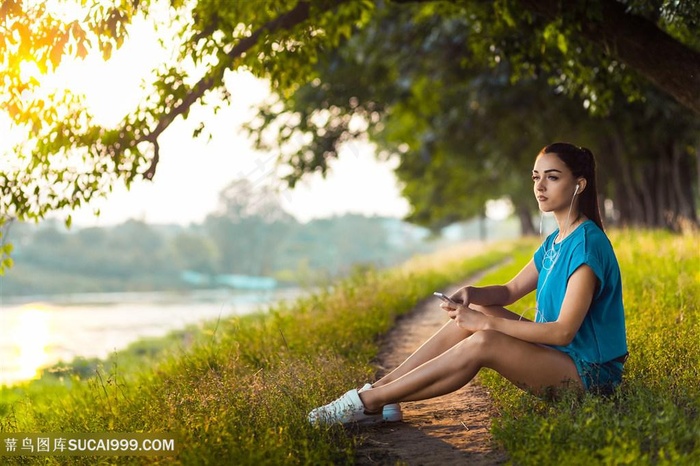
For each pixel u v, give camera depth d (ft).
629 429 13.97
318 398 18.45
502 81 80.07
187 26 27.12
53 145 25.13
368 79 78.18
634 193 96.48
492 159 107.24
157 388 22.82
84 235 469.57
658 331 23.57
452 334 17.26
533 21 33.24
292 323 34.42
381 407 16.90
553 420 14.61
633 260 47.32
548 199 16.66
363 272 56.65
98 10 23.76
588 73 35.04
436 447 15.87
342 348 27.37
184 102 26.43
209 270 476.54
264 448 14.78
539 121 82.53
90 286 408.26
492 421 15.72
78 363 42.57
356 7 32.40
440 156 106.22
